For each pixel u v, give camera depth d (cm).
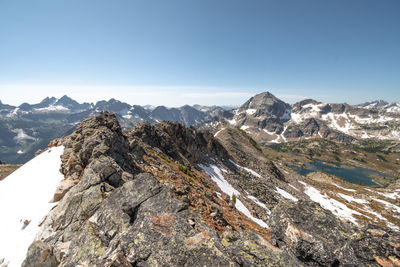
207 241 1152
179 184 2998
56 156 2867
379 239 1112
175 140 6462
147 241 1158
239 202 4888
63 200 1919
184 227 1238
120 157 2656
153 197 1528
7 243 1744
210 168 6762
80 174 2366
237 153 10456
